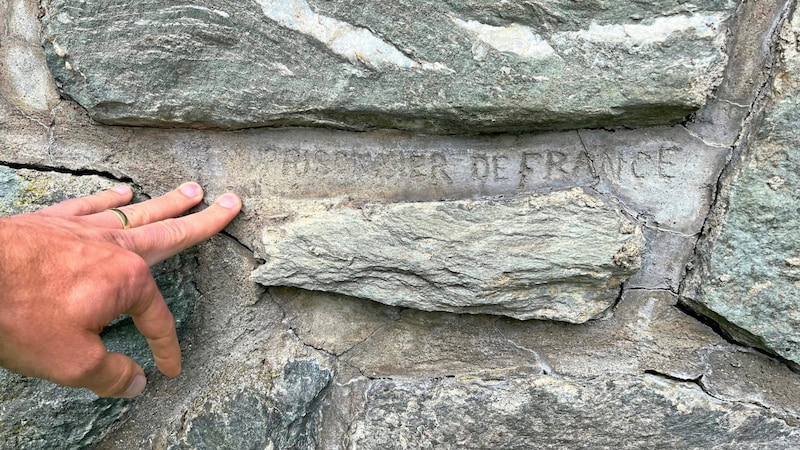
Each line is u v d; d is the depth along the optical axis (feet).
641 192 3.55
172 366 3.51
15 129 3.68
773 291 3.37
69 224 2.94
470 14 3.19
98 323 2.77
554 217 3.36
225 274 3.86
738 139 3.38
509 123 3.42
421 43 3.25
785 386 3.66
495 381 3.82
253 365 3.90
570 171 3.59
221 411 3.80
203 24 3.32
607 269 3.39
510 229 3.38
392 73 3.32
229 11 3.29
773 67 3.22
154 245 3.23
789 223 3.25
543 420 3.76
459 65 3.26
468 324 3.90
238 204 3.68
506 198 3.45
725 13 3.04
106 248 2.85
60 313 2.64
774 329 3.43
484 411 3.78
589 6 3.08
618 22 3.10
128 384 3.12
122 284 2.81
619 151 3.53
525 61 3.20
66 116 3.67
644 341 3.78
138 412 3.90
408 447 3.81
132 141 3.74
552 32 3.16
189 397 3.92
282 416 3.75
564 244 3.37
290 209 3.70
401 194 3.71
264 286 3.89
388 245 3.49
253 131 3.73
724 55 3.10
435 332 3.92
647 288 3.71
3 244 2.54
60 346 2.69
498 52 3.21
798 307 3.36
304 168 3.75
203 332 3.92
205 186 3.78
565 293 3.54
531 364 3.86
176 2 3.28
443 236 3.43
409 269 3.51
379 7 3.23
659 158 3.50
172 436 3.85
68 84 3.49
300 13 3.28
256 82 3.43
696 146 3.45
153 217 3.45
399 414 3.84
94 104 3.51
